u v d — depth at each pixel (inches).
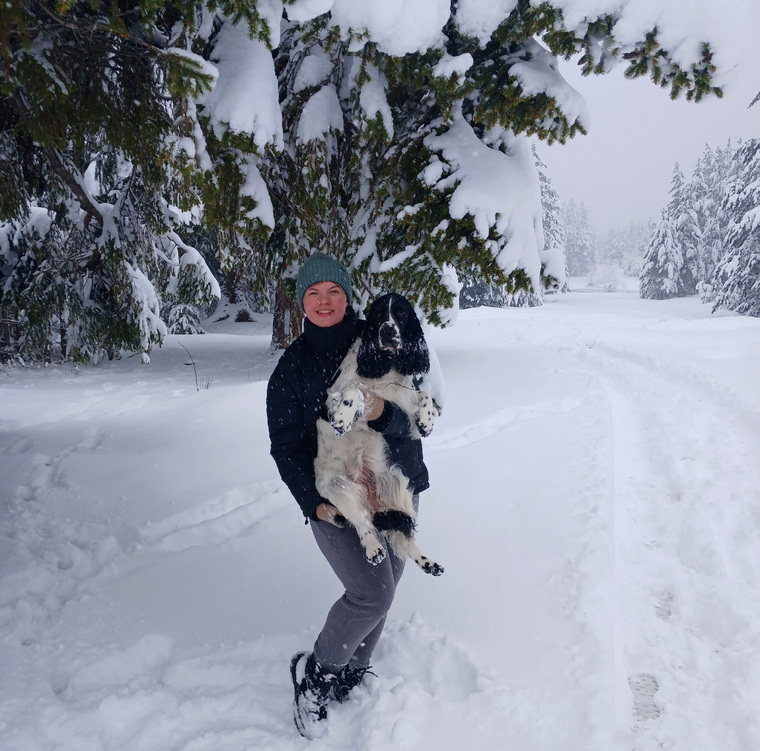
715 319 767.1
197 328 866.1
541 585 132.3
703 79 159.5
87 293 478.6
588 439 237.5
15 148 219.8
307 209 203.8
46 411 348.5
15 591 144.4
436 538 158.7
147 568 151.3
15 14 120.6
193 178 160.4
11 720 99.5
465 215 188.9
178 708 102.0
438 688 104.9
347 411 87.0
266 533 166.9
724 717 98.0
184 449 239.3
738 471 207.2
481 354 520.4
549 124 180.9
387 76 189.5
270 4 136.9
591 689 98.6
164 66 154.3
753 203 1146.0
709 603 130.5
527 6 165.5
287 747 94.0
